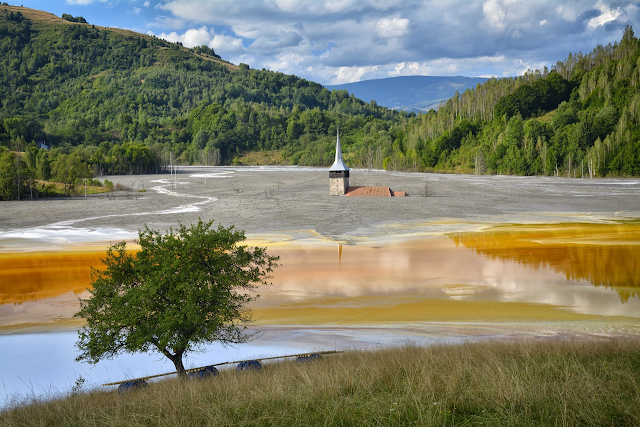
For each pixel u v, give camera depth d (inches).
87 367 834.2
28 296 1379.2
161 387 558.9
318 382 494.9
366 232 2500.0
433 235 2383.1
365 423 382.9
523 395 407.5
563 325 1009.5
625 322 1033.5
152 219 3046.3
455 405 406.6
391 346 813.2
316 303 1264.8
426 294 1343.5
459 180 6368.1
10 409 556.7
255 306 1241.4
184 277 660.7
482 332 964.0
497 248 2016.5
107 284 681.6
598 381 433.1
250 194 4773.6
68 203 4025.6
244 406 442.3
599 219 2844.5
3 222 2942.9
